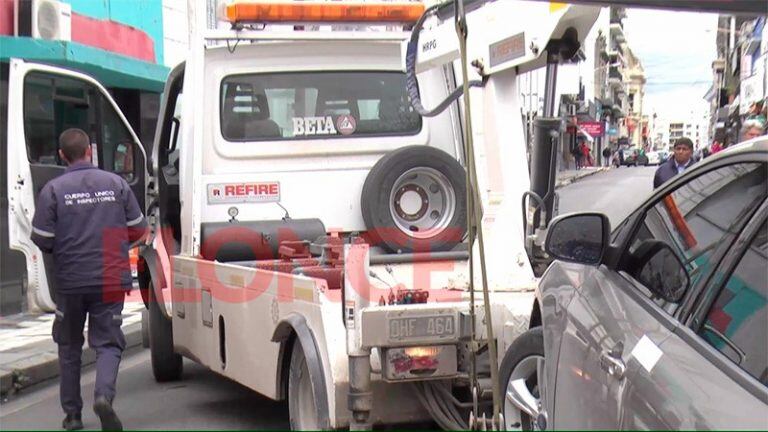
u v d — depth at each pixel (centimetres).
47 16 1129
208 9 1655
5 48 1083
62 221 581
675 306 317
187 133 694
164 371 764
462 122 717
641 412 282
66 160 607
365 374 437
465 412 463
